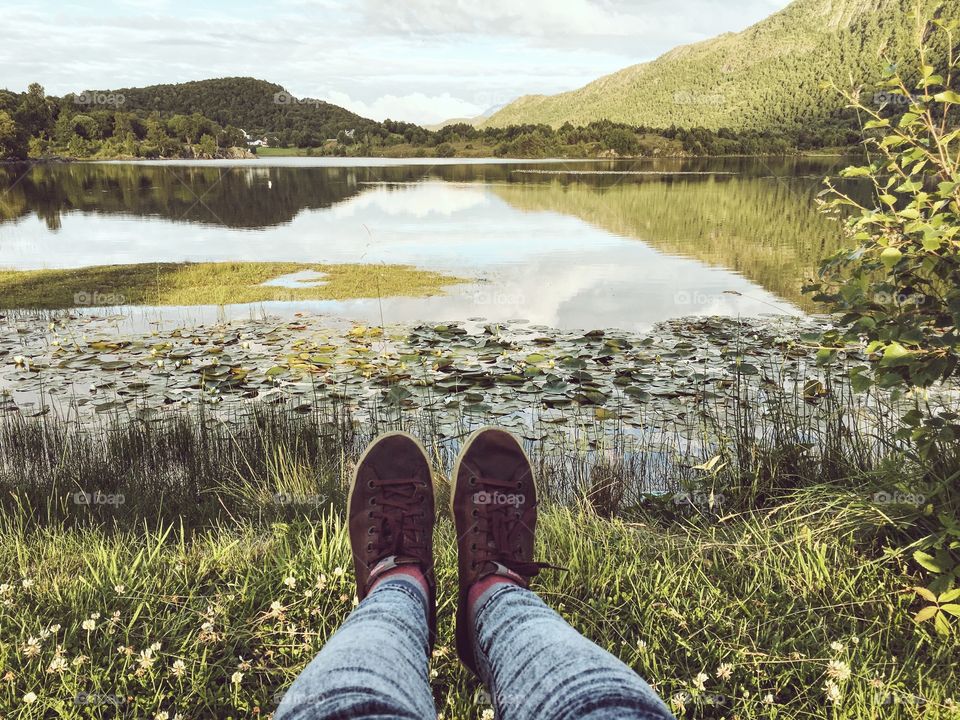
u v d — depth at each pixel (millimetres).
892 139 2076
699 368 5125
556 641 1082
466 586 1532
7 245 13656
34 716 1492
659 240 13695
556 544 2346
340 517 2760
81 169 52812
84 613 1851
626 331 6367
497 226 16422
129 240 14438
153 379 5121
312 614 1843
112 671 1636
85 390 4902
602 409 4320
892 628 1808
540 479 3430
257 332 6609
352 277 9602
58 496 3201
